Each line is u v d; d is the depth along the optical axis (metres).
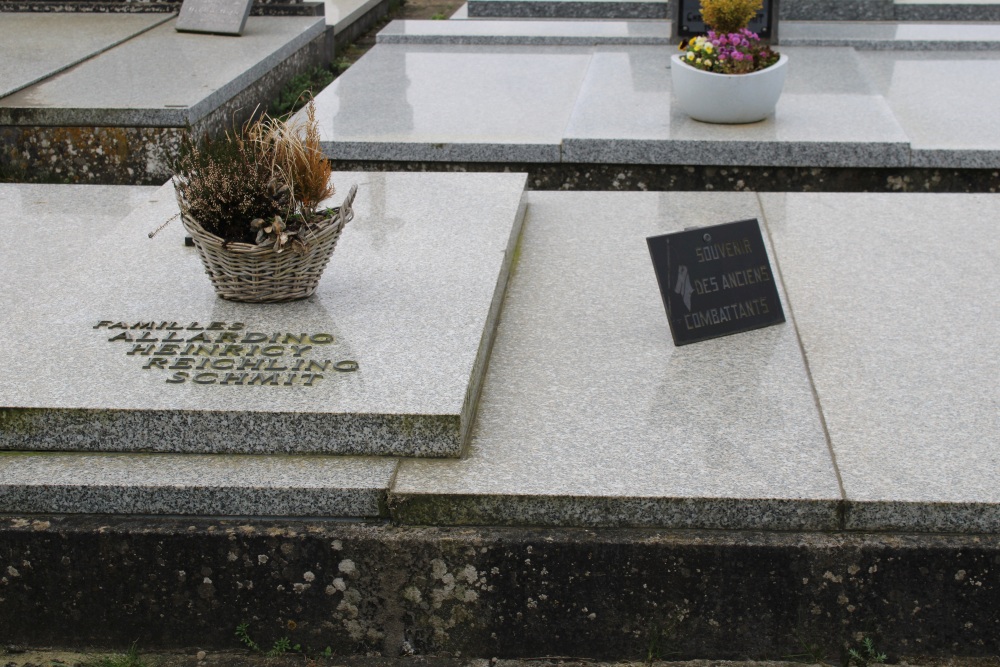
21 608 3.54
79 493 3.47
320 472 3.50
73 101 7.28
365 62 9.38
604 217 5.76
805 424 3.76
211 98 7.52
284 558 3.42
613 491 3.39
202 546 3.42
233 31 9.62
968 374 4.08
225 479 3.47
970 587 3.33
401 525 3.45
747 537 3.35
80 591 3.50
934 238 5.36
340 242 4.93
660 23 10.53
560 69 8.99
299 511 3.47
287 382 3.70
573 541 3.35
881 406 3.87
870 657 3.40
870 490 3.38
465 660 3.49
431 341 3.97
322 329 4.06
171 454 3.62
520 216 5.62
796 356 4.23
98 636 3.56
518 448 3.64
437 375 3.74
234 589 3.47
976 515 3.33
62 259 5.28
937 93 8.03
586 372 4.13
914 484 3.41
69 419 3.58
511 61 9.31
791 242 5.35
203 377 3.73
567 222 5.70
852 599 3.36
